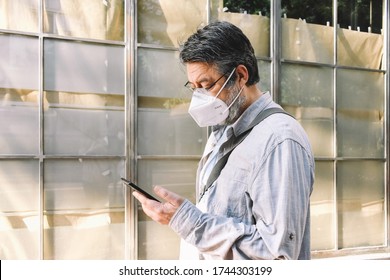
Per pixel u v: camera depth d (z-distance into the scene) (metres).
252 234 1.27
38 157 2.71
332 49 3.59
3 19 2.66
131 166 2.94
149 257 3.01
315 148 3.51
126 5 2.94
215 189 1.43
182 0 3.12
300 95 3.47
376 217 3.73
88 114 2.86
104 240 2.89
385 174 3.73
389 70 3.75
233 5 3.27
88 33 2.87
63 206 2.79
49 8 2.77
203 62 1.39
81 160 2.83
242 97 1.46
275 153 1.29
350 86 3.66
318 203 3.52
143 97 3.01
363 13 3.71
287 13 3.44
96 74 2.88
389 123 3.75
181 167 3.11
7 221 2.65
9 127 2.66
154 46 3.03
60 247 2.78
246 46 1.44
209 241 1.30
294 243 1.24
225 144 1.46
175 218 1.31
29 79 2.71
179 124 3.11
